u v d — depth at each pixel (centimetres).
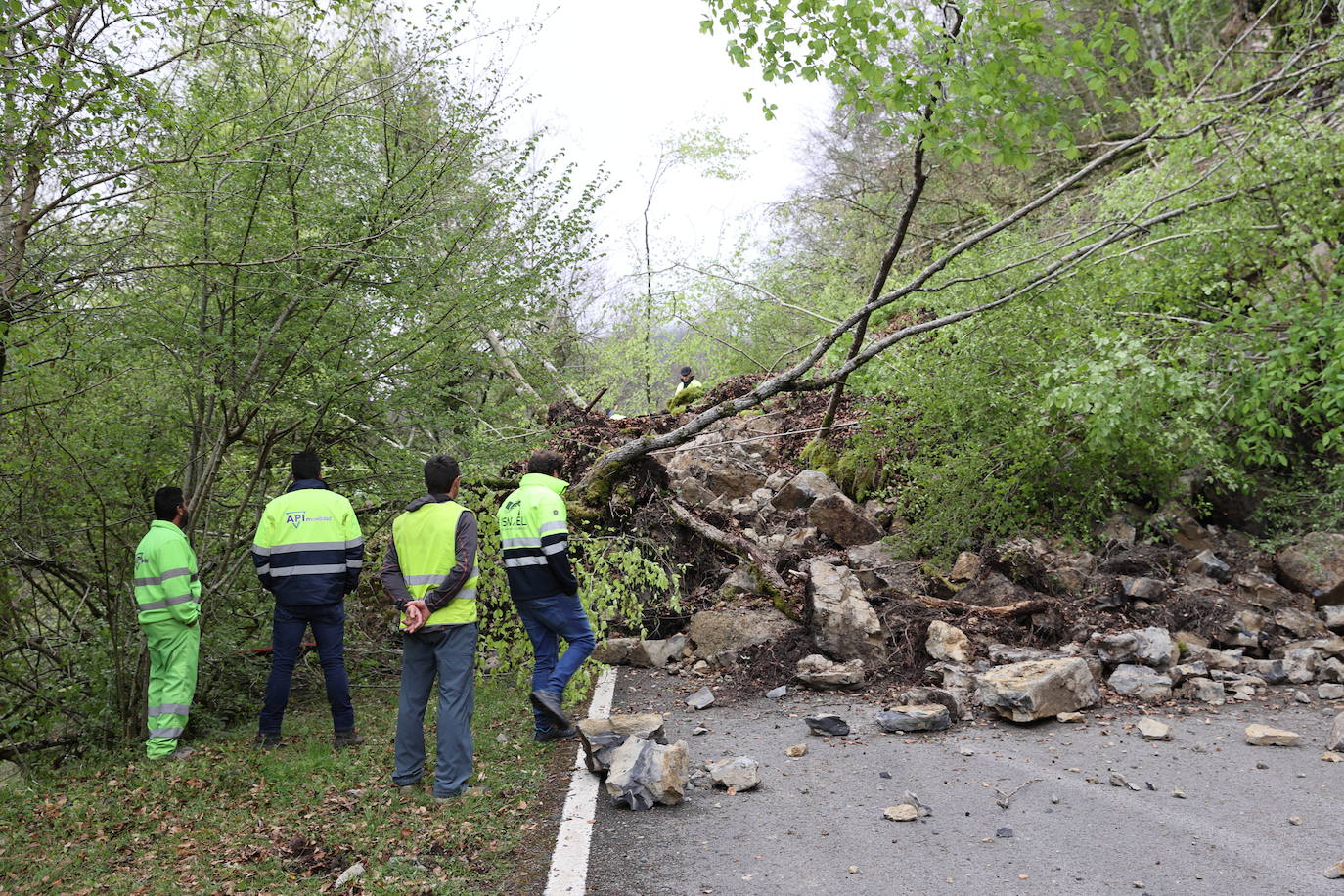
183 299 638
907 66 652
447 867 399
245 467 728
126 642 620
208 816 463
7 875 398
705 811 456
